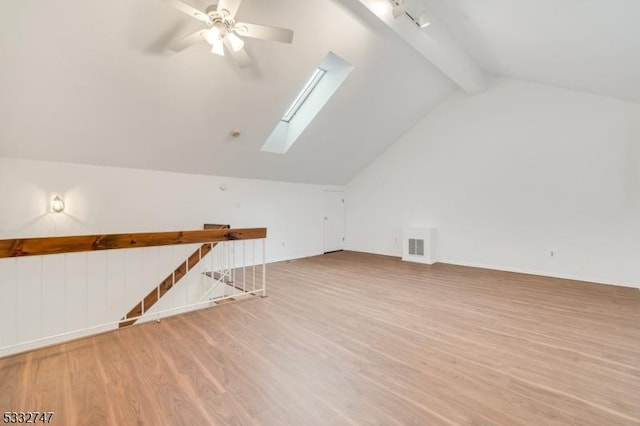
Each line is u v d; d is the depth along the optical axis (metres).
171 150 4.47
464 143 5.66
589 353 2.39
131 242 2.76
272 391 1.91
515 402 1.80
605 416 1.68
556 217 4.71
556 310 3.34
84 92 3.27
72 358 2.29
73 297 4.01
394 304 3.56
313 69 4.13
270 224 6.21
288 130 5.43
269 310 3.36
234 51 2.79
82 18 2.71
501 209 5.25
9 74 2.87
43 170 3.81
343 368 2.18
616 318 3.10
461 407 1.76
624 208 4.17
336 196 7.60
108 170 4.30
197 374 2.09
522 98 4.98
